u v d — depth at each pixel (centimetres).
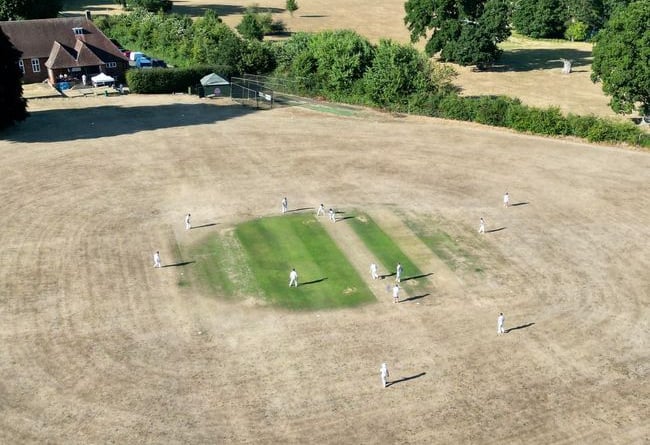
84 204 6344
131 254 5497
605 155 7894
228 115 9319
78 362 4194
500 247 5684
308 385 4038
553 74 12412
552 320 4678
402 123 9125
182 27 12569
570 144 8294
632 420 3762
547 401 3912
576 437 3644
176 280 5144
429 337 4494
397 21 17350
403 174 7219
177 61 11994
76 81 10650
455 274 5262
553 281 5166
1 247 5531
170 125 8775
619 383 4059
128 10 16200
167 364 4194
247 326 4603
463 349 4372
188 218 5856
